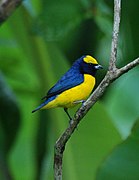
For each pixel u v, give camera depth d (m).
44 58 12.23
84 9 11.95
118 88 11.97
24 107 15.05
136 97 11.85
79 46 13.30
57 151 8.66
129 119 11.69
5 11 10.79
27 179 15.86
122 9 11.50
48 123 12.64
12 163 15.65
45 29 11.90
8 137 12.64
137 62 7.95
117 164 9.68
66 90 9.49
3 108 12.48
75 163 11.53
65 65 12.15
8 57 14.09
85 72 9.84
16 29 12.29
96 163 11.48
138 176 9.64
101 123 11.44
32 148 14.71
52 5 11.86
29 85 14.20
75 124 8.35
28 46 12.28
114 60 8.09
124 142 9.72
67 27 12.02
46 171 12.39
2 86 12.48
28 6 12.33
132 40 11.61
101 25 12.27
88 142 11.50
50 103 9.53
